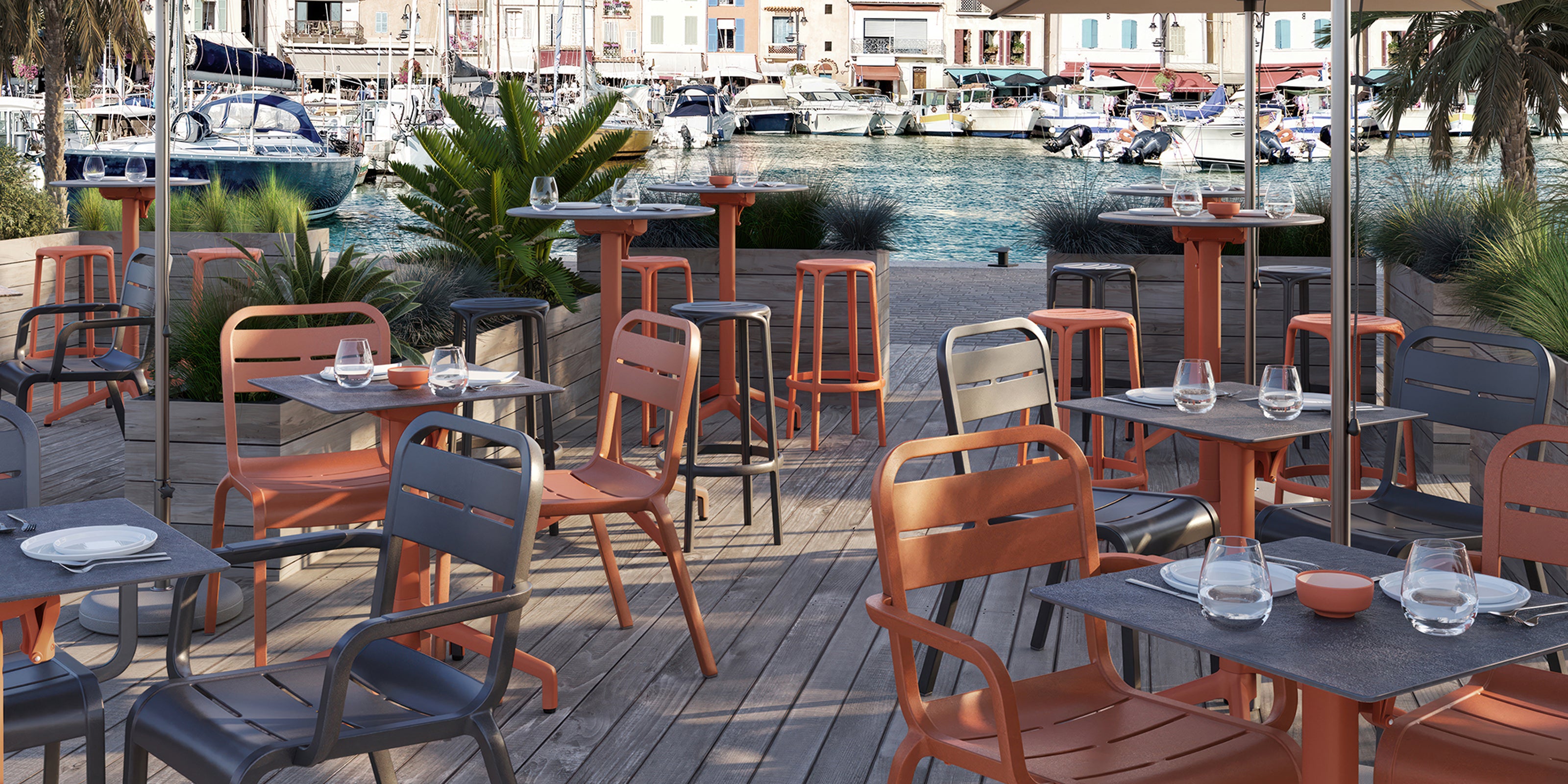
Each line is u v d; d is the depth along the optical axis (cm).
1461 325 594
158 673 381
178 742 227
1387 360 711
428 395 359
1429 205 718
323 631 416
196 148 2270
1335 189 277
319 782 312
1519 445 262
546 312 584
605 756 329
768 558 497
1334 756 192
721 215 696
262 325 510
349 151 3189
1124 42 5684
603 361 596
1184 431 331
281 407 461
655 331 696
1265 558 219
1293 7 532
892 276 1431
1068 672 255
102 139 2678
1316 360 763
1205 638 189
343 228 2484
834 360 819
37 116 2502
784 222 847
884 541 231
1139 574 220
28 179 973
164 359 402
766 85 5428
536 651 399
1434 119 1147
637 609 438
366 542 269
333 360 425
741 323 521
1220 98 4331
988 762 214
